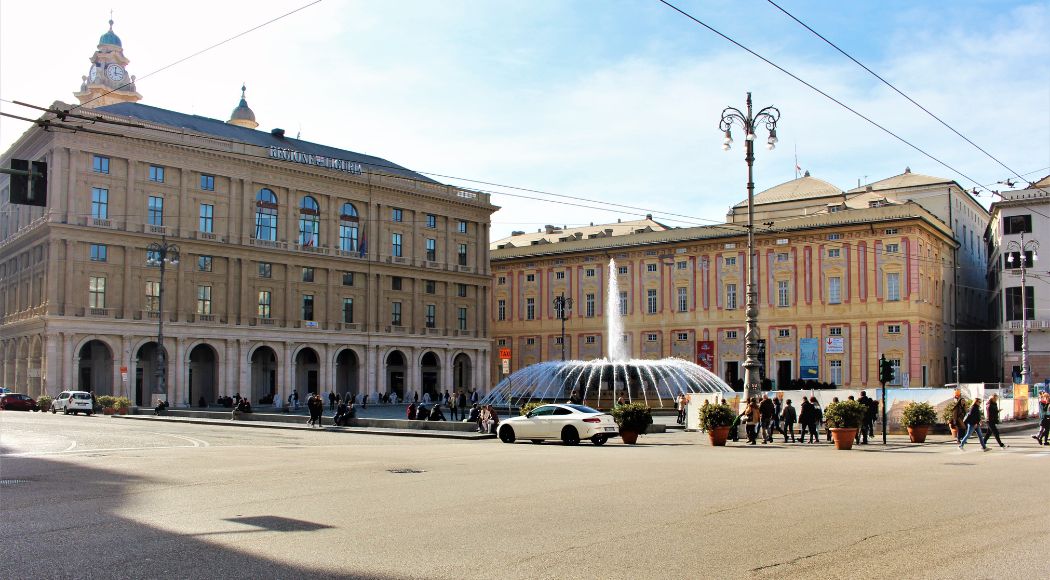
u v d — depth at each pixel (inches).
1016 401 2016.5
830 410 1249.4
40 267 3070.9
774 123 1454.2
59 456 1066.1
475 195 4298.7
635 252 3941.9
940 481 769.6
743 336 3627.0
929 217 3420.3
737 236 3666.3
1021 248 3117.6
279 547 458.3
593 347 4028.1
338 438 1572.3
